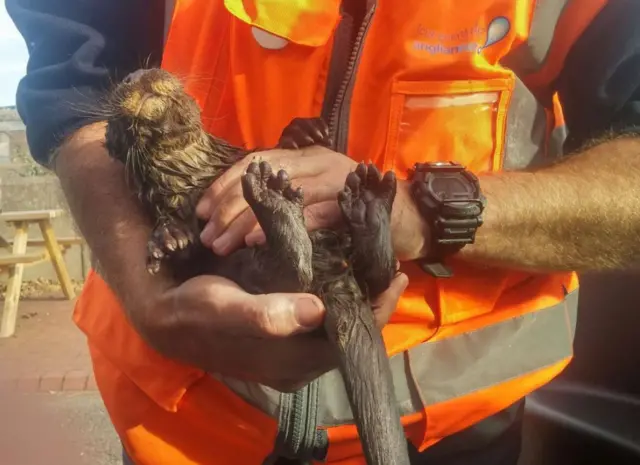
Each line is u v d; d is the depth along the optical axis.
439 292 0.61
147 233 0.60
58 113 0.68
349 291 0.51
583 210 0.62
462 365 0.62
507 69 0.62
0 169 3.72
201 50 0.65
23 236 2.62
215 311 0.50
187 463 0.62
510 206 0.60
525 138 0.64
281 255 0.50
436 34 0.60
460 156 0.62
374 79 0.61
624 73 0.64
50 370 2.00
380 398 0.48
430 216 0.58
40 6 0.71
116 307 0.64
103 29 0.71
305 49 0.62
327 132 0.61
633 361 0.72
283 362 0.52
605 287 0.74
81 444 1.55
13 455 1.46
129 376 0.62
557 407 0.78
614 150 0.66
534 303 0.65
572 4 0.64
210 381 0.60
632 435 0.69
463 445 0.68
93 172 0.64
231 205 0.54
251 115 0.64
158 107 0.58
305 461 0.62
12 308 2.45
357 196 0.52
